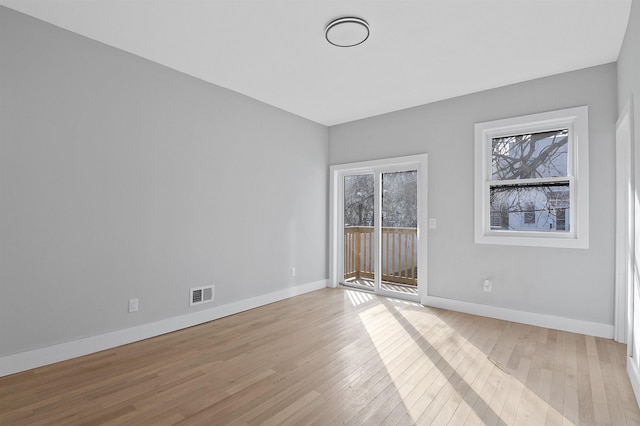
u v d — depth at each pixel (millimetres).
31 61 2438
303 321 3574
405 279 4531
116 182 2893
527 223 3551
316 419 1861
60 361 2576
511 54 2955
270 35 2674
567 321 3260
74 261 2654
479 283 3793
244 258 3990
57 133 2562
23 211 2408
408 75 3398
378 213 4777
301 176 4789
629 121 2377
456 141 3971
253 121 4098
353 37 2635
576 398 2072
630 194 2330
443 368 2480
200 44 2826
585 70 3197
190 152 3445
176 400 2055
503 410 1951
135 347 2877
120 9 2344
